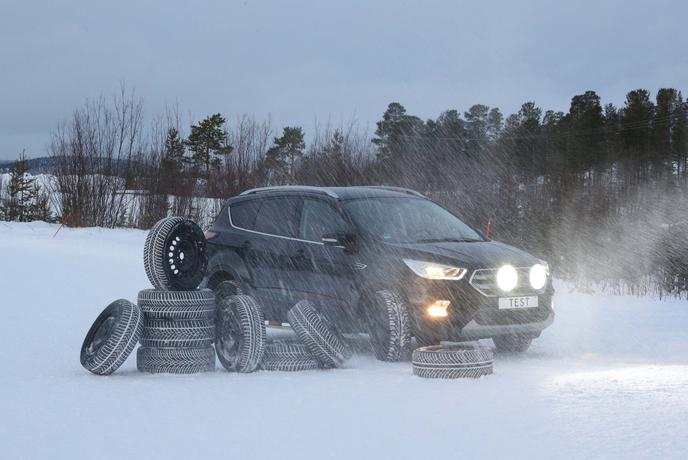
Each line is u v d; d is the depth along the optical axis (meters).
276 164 27.70
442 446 4.43
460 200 21.78
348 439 4.62
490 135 66.75
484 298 8.52
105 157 29.33
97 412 5.47
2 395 6.18
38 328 10.45
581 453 4.21
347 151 26.58
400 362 8.52
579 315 13.66
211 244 10.48
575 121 67.62
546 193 21.05
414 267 8.59
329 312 9.16
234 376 7.35
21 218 31.69
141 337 7.82
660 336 11.04
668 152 69.06
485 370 6.98
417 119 58.31
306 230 9.65
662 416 4.95
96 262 17.27
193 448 4.46
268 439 4.64
